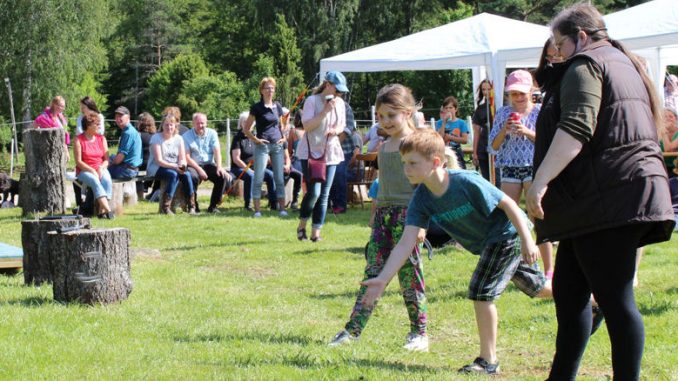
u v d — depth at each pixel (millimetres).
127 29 64375
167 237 10953
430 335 5961
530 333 5863
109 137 42781
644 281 7355
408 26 52750
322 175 10133
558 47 4109
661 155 3846
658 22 12219
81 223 7426
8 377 4375
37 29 37375
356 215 13531
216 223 12242
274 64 49281
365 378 4305
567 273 4000
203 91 52062
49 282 7391
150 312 6246
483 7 50562
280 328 5832
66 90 39031
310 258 9328
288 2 51156
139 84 63469
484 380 4441
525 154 7645
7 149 36469
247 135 13023
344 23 51594
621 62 3902
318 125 9969
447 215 4488
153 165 13672
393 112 5309
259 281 8078
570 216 3803
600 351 5258
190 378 4340
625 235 3740
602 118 3785
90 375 4402
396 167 5320
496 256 4570
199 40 67812
